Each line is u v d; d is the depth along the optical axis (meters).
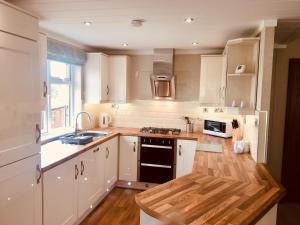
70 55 3.49
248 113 2.74
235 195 1.69
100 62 3.98
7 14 1.64
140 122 4.50
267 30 2.38
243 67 2.73
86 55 4.00
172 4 1.99
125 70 4.20
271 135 3.75
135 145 3.96
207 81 3.86
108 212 3.26
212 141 3.62
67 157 2.49
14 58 1.72
